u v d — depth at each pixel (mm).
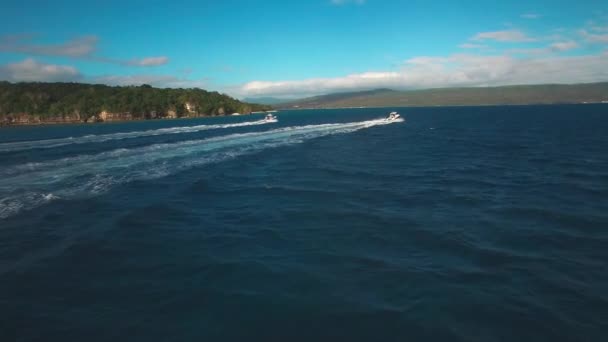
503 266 8852
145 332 6355
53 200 14656
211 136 42531
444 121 81312
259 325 6531
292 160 25672
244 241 10617
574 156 28156
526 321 6582
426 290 7691
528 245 10188
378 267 8812
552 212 13320
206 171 21297
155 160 24250
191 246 10242
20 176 18812
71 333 6340
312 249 9984
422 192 16625
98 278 8367
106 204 14328
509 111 146000
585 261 9125
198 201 15031
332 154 28750
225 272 8602
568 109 155125
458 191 16812
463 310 6926
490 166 23891
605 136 43375
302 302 7254
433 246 10156
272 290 7734
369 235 11039
